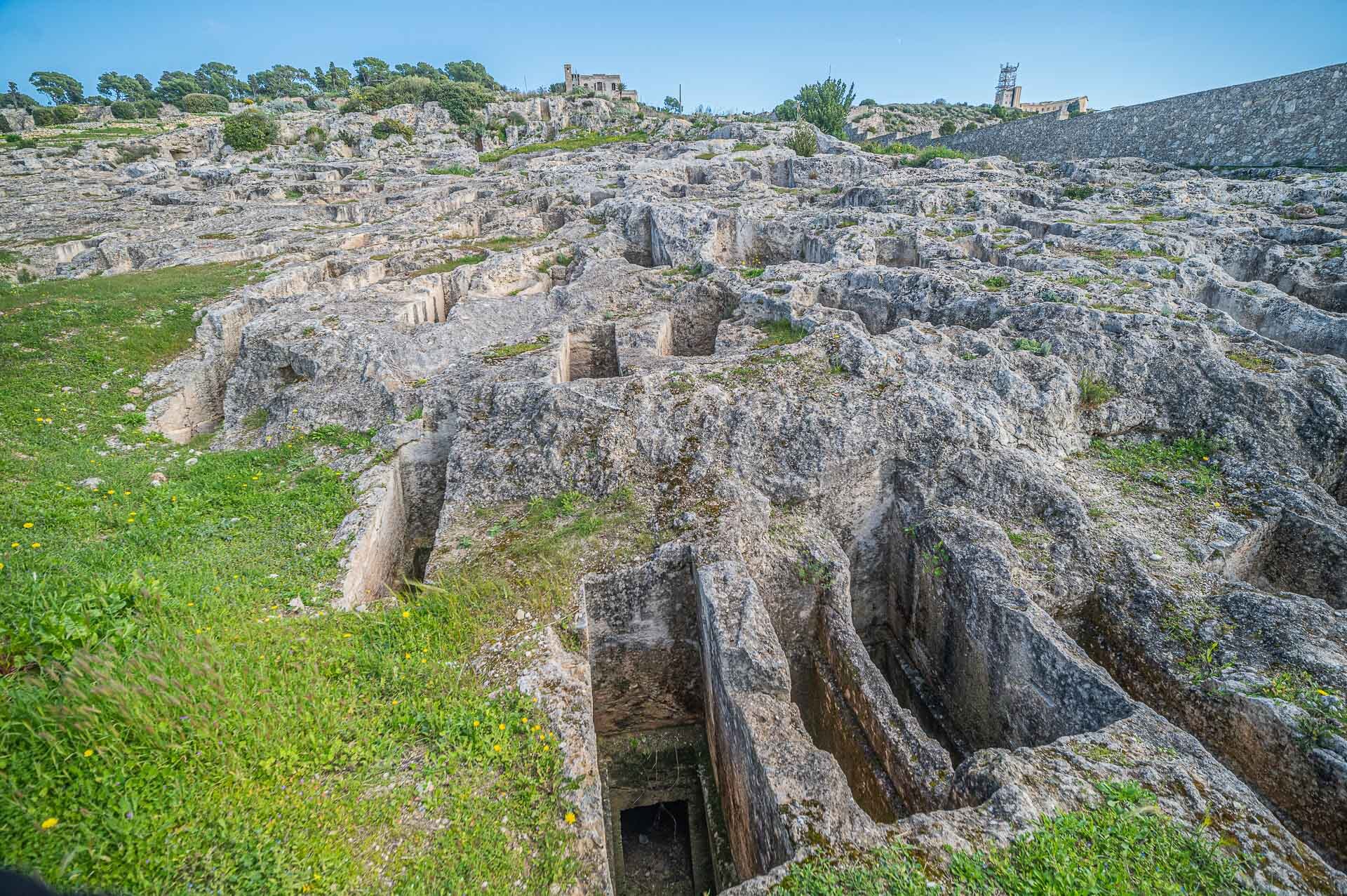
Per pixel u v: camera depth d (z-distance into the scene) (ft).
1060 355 38.55
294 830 16.85
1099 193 84.17
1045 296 45.73
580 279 60.49
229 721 19.11
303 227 88.12
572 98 250.57
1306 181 83.30
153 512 30.86
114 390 45.27
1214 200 79.41
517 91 328.49
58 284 62.64
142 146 187.93
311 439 38.70
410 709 20.71
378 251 73.82
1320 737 18.69
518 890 16.28
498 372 41.45
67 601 22.21
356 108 233.76
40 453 36.17
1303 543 29.04
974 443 32.86
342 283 63.62
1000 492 30.83
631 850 29.76
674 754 29.55
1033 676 23.49
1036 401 35.01
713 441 33.40
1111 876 15.02
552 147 179.32
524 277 67.15
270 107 292.81
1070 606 25.73
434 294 62.54
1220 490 31.55
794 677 30.17
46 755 17.07
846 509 33.35
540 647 23.38
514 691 21.53
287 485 34.27
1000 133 161.38
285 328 47.42
